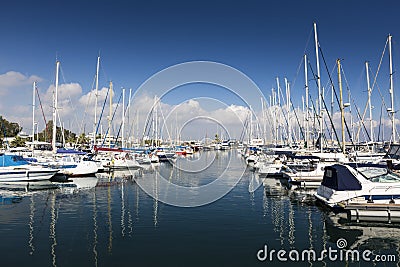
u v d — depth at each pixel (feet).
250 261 37.27
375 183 57.47
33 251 39.42
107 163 138.21
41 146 168.04
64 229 48.93
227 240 44.37
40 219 54.95
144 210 62.59
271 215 58.34
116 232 47.52
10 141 236.43
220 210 62.69
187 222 53.31
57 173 109.19
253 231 48.52
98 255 38.32
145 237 45.37
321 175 91.71
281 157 133.39
